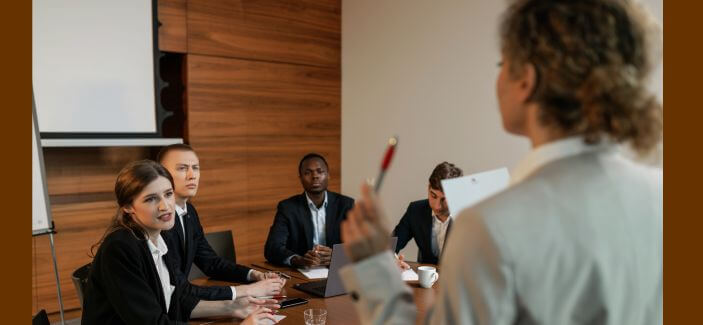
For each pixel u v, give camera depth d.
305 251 3.58
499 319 0.70
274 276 2.81
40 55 3.96
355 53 5.82
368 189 0.85
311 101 5.74
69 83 4.10
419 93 5.19
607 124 0.74
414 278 2.73
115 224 2.19
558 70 0.74
